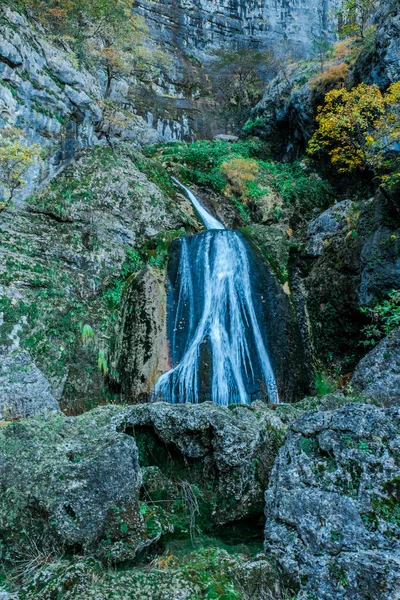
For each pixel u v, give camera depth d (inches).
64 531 115.5
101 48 635.5
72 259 369.4
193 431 156.7
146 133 712.4
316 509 113.1
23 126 395.2
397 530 100.6
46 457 136.1
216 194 571.2
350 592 99.8
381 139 351.3
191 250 411.2
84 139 468.8
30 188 390.6
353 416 117.9
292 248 437.4
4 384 231.5
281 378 368.2
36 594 100.1
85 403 327.6
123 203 433.1
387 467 107.7
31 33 426.3
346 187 546.3
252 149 692.1
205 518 145.9
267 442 156.4
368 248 338.3
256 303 393.7
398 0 476.7
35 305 316.8
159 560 119.1
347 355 368.2
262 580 110.1
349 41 655.8
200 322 382.9
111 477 126.2
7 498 126.0
